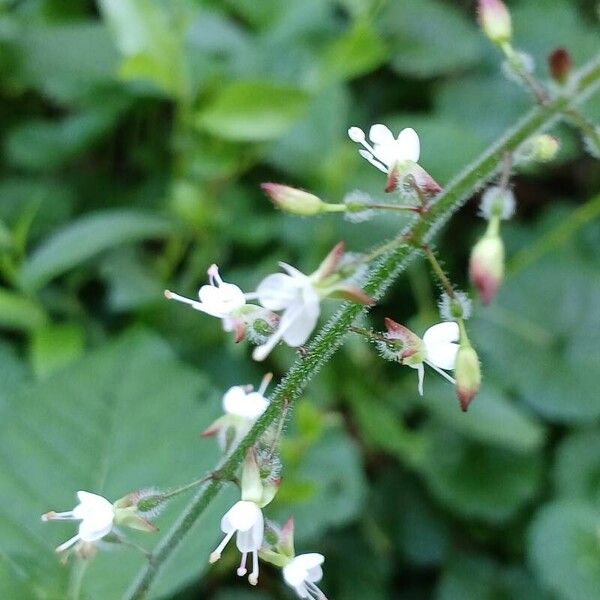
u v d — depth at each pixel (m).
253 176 0.18
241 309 0.10
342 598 0.15
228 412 0.10
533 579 0.16
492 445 0.17
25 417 0.12
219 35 0.18
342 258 0.09
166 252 0.17
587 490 0.16
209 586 0.15
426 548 0.16
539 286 0.19
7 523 0.12
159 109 0.19
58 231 0.17
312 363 0.10
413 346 0.10
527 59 0.10
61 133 0.18
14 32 0.18
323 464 0.15
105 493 0.12
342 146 0.17
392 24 0.20
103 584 0.12
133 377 0.13
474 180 0.09
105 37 0.18
